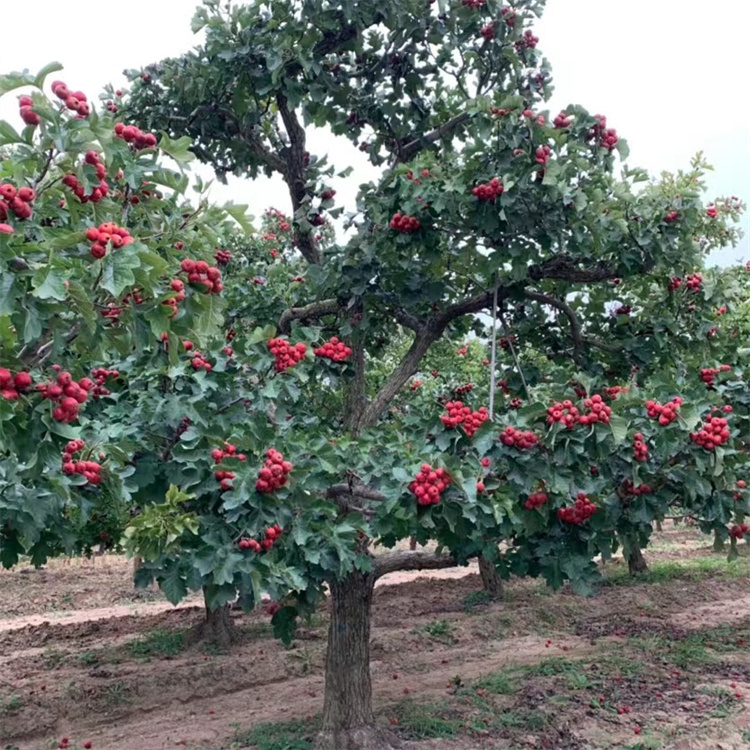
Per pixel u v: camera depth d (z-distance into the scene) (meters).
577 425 5.02
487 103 5.63
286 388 5.55
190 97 6.87
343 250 6.87
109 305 3.28
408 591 14.46
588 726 7.60
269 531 4.70
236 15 6.66
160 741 7.80
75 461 4.40
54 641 11.88
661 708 8.06
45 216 3.32
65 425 3.06
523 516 5.33
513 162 5.57
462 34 7.04
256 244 10.30
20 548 4.75
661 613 12.72
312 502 5.13
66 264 2.84
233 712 8.67
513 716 7.76
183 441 5.05
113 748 7.72
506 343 8.16
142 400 5.30
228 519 4.64
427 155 6.00
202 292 3.62
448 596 14.05
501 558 5.82
